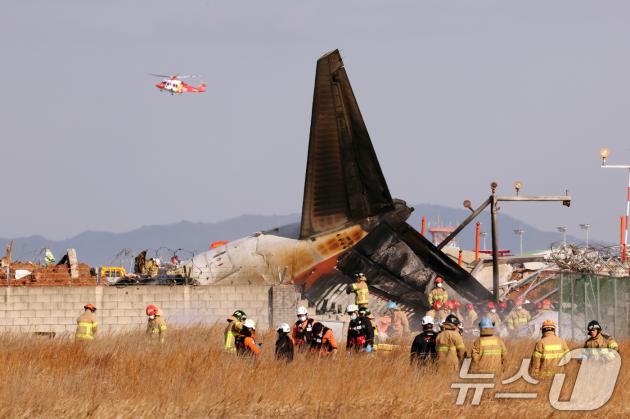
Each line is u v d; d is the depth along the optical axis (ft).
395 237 557.74
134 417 219.82
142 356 303.27
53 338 368.89
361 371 268.62
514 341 391.24
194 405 231.09
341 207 566.77
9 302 501.97
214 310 520.83
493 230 573.33
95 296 509.35
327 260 565.94
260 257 570.46
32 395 230.07
